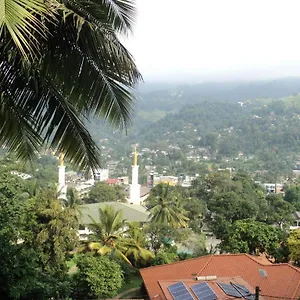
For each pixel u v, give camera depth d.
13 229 16.86
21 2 3.90
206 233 41.44
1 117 6.72
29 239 22.56
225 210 36.69
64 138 7.05
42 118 6.86
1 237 11.29
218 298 14.33
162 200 35.53
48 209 23.34
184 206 41.62
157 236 29.33
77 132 7.10
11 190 17.47
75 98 6.45
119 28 6.20
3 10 3.62
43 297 10.70
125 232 27.72
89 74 6.10
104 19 5.81
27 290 10.36
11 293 9.78
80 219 30.80
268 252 25.02
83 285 19.95
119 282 20.30
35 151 7.45
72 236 24.00
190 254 28.19
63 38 5.68
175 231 30.25
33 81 6.39
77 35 5.23
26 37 4.65
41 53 5.63
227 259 18.86
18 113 6.73
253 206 37.28
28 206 21.56
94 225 26.47
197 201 43.72
